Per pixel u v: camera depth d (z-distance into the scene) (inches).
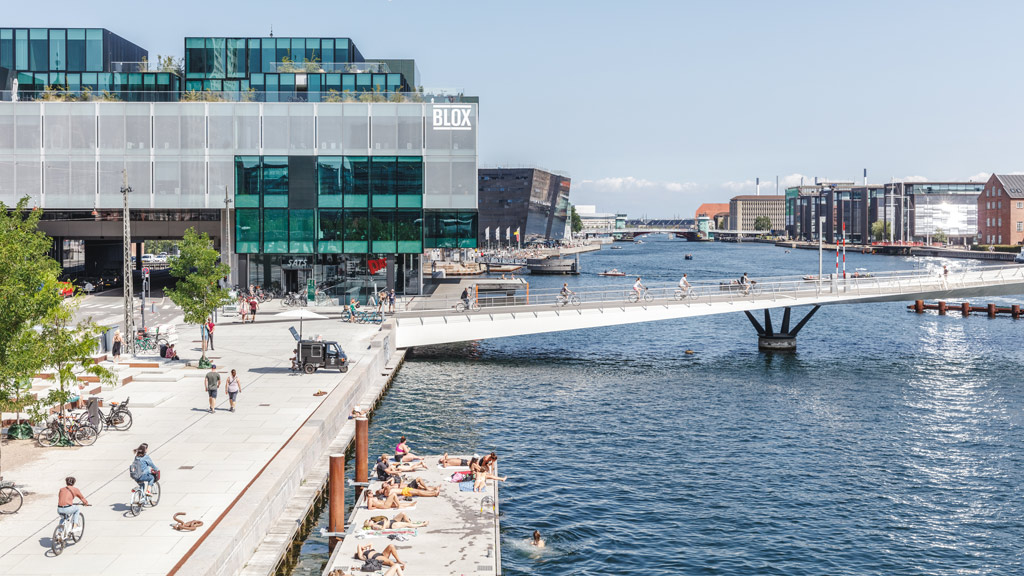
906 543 1059.9
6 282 837.8
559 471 1334.9
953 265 7391.7
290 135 2787.9
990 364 2370.8
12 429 1115.3
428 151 2802.7
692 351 2610.7
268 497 911.0
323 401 1379.2
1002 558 1017.5
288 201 2800.2
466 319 2279.8
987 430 1600.6
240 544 800.3
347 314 2374.5
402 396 1859.0
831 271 7012.8
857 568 987.9
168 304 2797.7
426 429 1562.5
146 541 773.3
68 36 3533.5
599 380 2103.8
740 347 2728.8
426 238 2906.0
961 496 1230.9
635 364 2362.2
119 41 3782.0
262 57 3511.3
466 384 2021.4
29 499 884.6
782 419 1689.2
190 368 1636.3
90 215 3201.3
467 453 1408.7
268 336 2112.5
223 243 2849.4
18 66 3535.9
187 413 1291.8
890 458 1417.3
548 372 2212.1
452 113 2802.7
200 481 951.6
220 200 2797.7
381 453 1369.3
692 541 1059.3
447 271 5954.7
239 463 1023.0
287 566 885.8
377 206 2802.7
